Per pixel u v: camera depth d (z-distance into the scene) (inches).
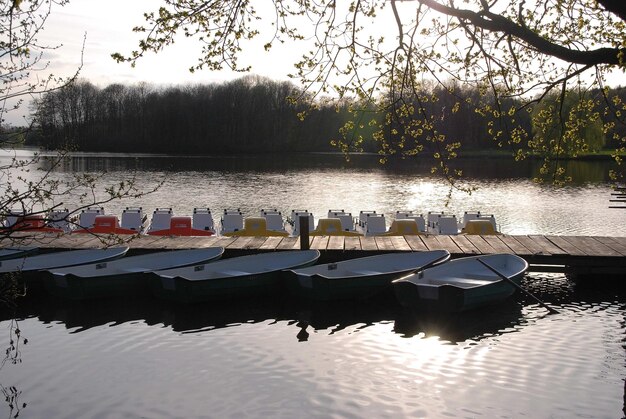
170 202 1494.8
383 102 318.7
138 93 4133.9
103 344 468.4
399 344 470.3
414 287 528.7
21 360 410.0
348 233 813.9
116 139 4028.1
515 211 1376.7
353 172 2487.7
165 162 3021.7
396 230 807.1
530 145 350.9
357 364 428.8
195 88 4259.4
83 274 589.0
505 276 557.6
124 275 570.3
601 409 356.8
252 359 437.7
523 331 500.1
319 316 544.1
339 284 558.9
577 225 1182.3
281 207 1427.2
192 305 558.9
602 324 519.2
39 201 239.6
